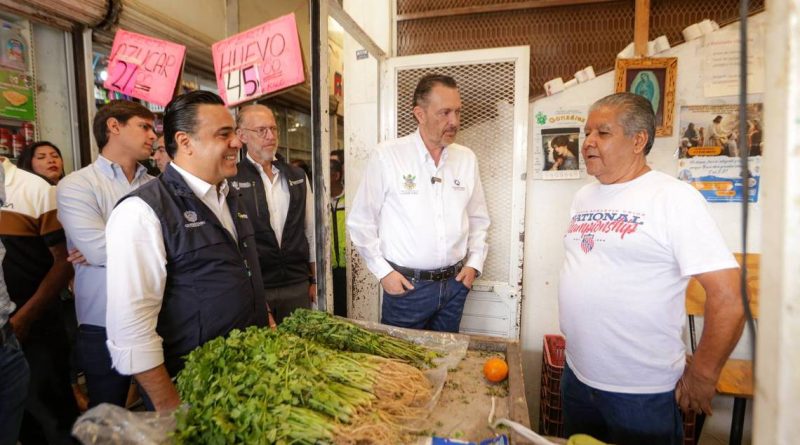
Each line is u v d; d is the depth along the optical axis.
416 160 1.86
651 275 1.22
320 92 1.39
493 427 0.92
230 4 2.31
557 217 2.26
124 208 1.12
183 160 1.28
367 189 1.92
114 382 1.81
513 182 2.18
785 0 0.40
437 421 0.96
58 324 2.02
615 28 2.15
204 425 0.83
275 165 2.27
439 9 2.33
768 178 0.43
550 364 2.00
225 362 0.98
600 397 1.33
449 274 1.90
